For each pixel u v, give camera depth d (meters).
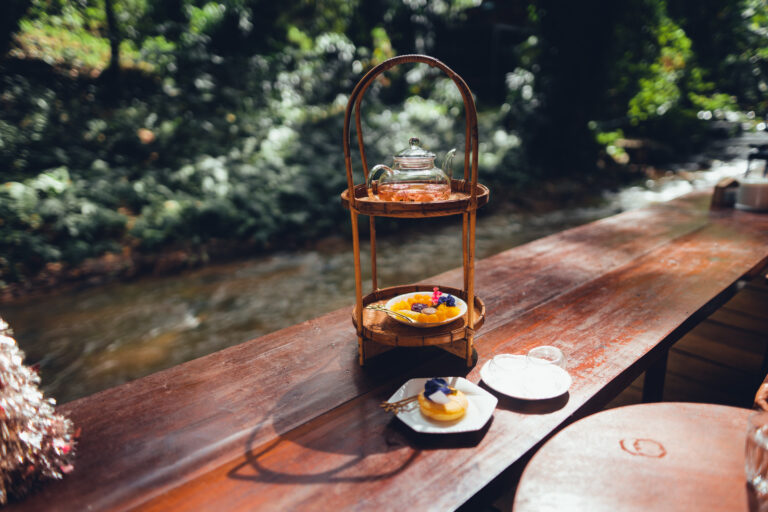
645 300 2.12
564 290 2.26
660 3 10.21
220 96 9.58
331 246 6.98
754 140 12.52
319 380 1.57
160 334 4.46
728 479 0.95
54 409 1.27
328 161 8.73
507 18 14.65
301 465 1.20
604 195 9.61
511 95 11.77
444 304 1.61
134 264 5.89
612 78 10.70
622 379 1.59
